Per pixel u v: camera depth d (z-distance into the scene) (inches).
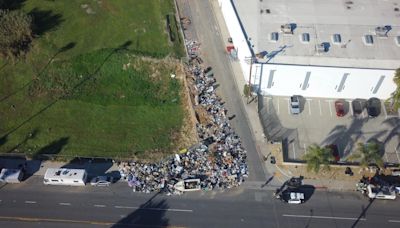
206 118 3595.0
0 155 3430.1
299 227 3090.6
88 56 3873.0
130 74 3831.2
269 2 3848.4
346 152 3432.6
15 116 3624.5
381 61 3479.3
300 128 3563.0
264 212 3159.5
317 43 3572.8
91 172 3358.8
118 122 3599.9
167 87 3791.8
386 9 3838.6
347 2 3880.4
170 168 3358.8
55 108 3661.4
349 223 3105.3
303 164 3351.4
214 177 3304.6
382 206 3181.6
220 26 4146.2
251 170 3346.5
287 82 3612.2
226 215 3147.1
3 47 3831.2
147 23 4092.0
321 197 3218.5
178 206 3193.9
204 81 3796.8
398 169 3314.5
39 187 3297.2
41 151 3447.3
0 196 3248.0
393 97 3503.9
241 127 3558.1
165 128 3577.8
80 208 3193.9
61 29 4008.4
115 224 3117.6
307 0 3880.4
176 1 4318.4
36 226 3107.8
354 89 3627.0
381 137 3513.8
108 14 4124.0
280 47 3548.2
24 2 4173.2
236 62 3909.9
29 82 3784.5
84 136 3523.6
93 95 3725.4
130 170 3353.8
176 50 3954.2
